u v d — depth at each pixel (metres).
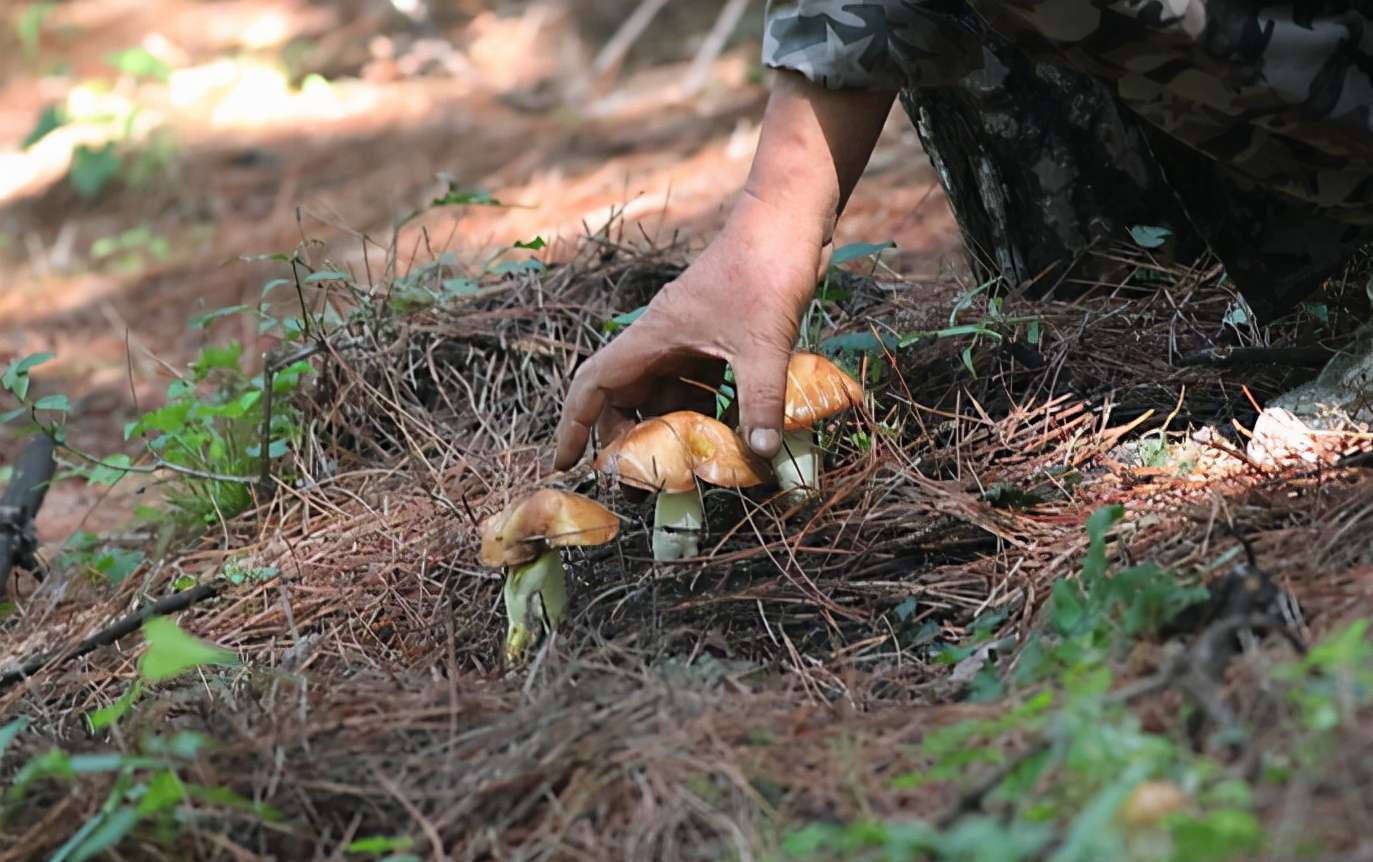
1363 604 2.58
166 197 10.25
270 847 2.55
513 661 3.21
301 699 2.94
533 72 11.87
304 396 4.72
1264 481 3.23
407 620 3.55
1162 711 2.37
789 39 3.31
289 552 3.99
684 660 3.08
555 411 4.57
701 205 7.81
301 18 14.47
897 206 7.36
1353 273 4.06
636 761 2.54
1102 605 2.76
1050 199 4.48
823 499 3.60
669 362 3.38
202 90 12.62
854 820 2.32
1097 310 4.42
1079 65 3.24
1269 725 2.27
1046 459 3.72
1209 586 2.76
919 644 3.15
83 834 2.48
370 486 4.33
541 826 2.47
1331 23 3.15
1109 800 1.94
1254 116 3.21
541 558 3.22
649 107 10.52
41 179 11.09
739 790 2.44
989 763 2.36
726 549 3.52
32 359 4.56
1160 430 3.71
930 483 3.60
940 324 4.42
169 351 7.45
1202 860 1.91
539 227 7.96
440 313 4.95
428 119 11.11
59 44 14.91
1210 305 4.38
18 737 3.16
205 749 2.70
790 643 3.14
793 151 3.32
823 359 3.54
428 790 2.60
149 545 4.64
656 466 3.25
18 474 4.73
